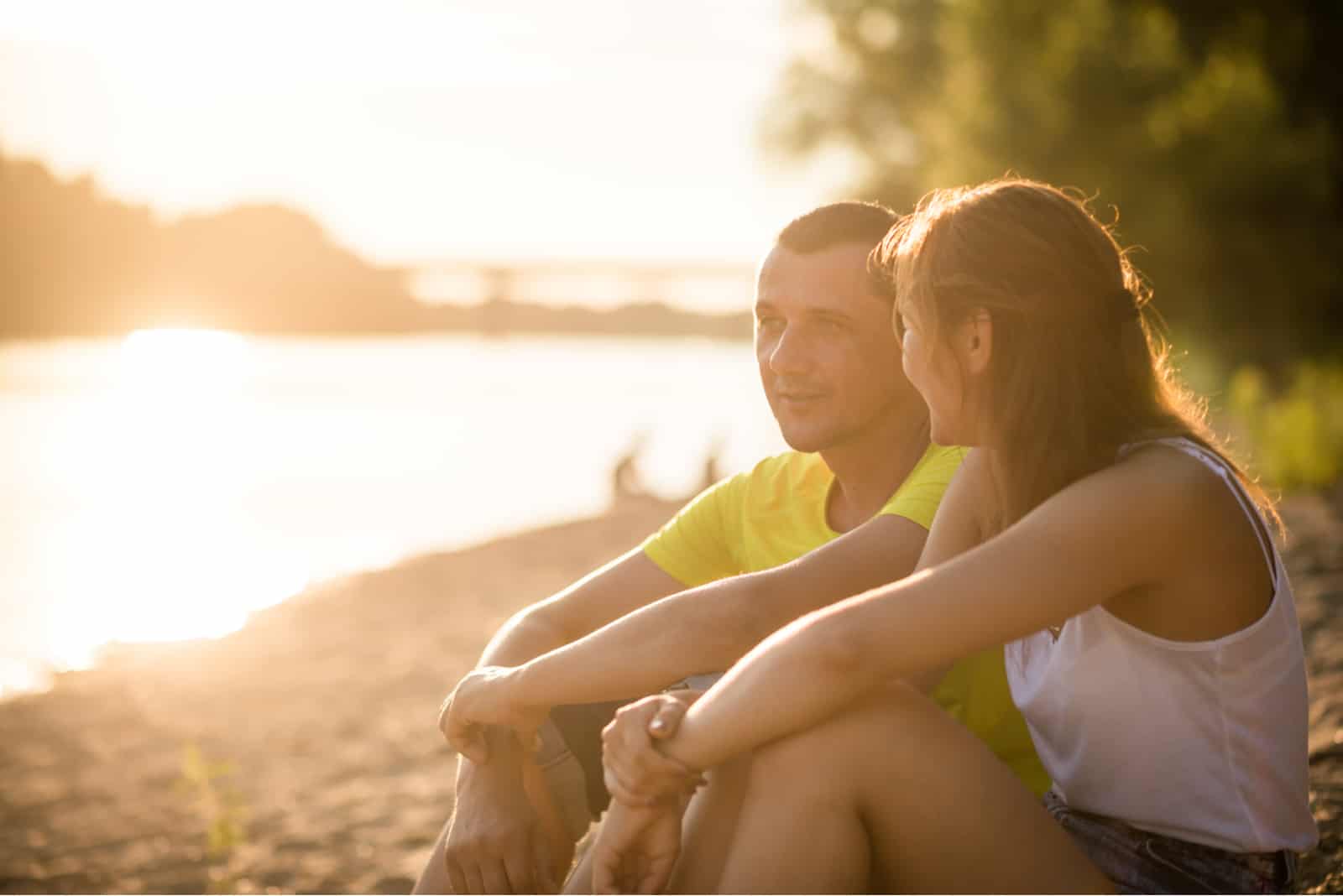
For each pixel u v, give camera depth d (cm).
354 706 813
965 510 179
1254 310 2181
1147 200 2141
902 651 150
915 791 151
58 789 663
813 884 151
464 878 205
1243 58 2330
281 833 529
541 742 212
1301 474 963
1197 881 160
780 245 210
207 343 15188
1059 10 2308
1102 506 151
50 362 8775
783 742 154
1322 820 261
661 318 19162
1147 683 158
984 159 2219
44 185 17712
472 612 1188
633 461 2006
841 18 3228
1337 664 404
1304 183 2158
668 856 162
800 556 214
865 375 206
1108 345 161
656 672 185
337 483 2620
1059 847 154
